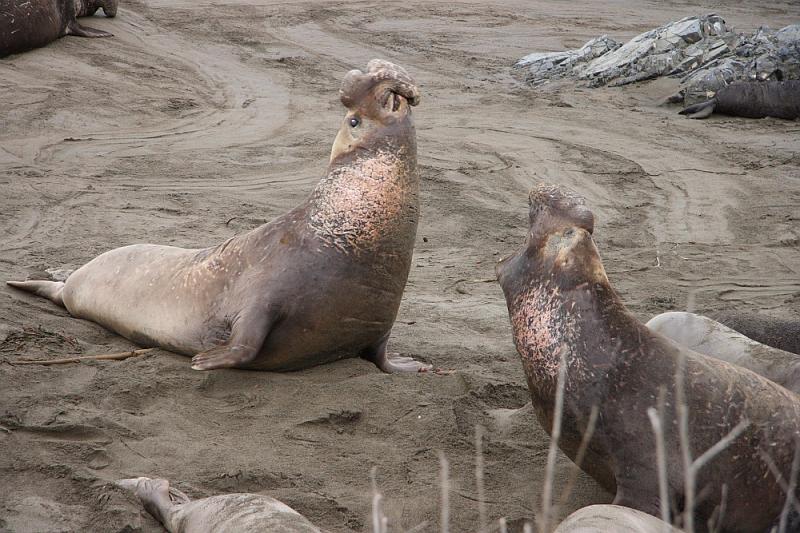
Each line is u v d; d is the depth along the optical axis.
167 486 18.11
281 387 23.56
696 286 38.47
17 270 33.00
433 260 40.50
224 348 23.59
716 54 74.75
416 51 87.12
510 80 78.19
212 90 68.62
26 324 26.66
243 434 21.42
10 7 63.75
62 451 19.80
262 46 83.88
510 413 23.50
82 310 27.73
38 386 22.59
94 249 37.03
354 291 24.02
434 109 67.00
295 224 24.53
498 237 43.88
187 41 81.50
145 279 26.36
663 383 17.61
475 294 36.09
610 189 51.47
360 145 24.19
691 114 67.44
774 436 17.59
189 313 25.14
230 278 24.72
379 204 23.94
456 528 18.58
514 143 59.00
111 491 18.16
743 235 45.44
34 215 41.38
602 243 43.78
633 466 17.53
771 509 17.75
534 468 21.06
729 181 53.09
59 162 50.19
